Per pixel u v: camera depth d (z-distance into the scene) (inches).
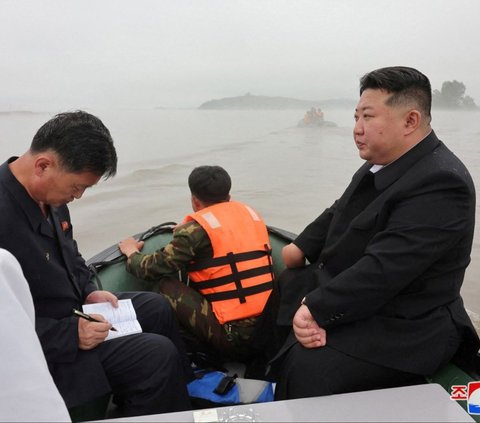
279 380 48.1
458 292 48.5
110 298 55.7
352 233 50.1
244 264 60.9
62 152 41.1
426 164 46.7
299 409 27.1
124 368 47.1
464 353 48.4
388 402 27.9
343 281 45.2
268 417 26.4
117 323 51.9
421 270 44.4
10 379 20.9
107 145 42.7
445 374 47.8
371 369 44.9
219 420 25.7
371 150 48.6
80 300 52.1
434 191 45.1
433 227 43.9
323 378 44.5
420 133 48.0
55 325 44.7
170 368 47.7
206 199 65.2
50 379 22.0
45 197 44.0
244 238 61.8
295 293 56.2
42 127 42.6
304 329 46.1
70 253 52.7
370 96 47.3
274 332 59.9
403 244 44.3
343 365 44.8
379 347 45.0
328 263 53.0
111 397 55.8
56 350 44.0
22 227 43.8
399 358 44.9
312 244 61.3
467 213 45.1
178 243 60.6
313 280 54.2
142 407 46.5
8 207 43.2
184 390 49.5
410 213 45.1
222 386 56.5
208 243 61.0
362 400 28.1
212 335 60.1
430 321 45.8
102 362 47.1
